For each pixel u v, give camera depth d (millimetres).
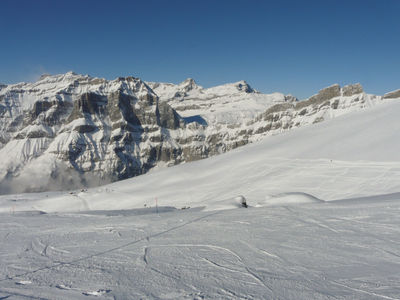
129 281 6824
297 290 5773
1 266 8867
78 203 86312
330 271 6734
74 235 14164
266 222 13156
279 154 79812
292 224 12273
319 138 83438
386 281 5965
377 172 49844
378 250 8086
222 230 12258
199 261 8172
